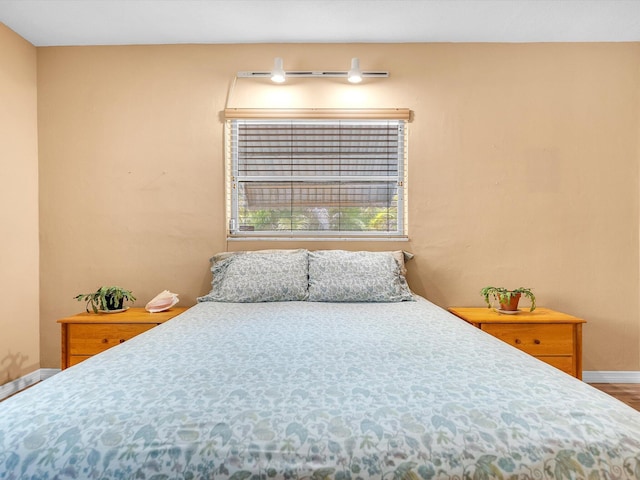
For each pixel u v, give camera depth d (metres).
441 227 2.61
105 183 2.62
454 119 2.61
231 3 2.18
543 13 2.28
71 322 2.13
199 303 2.14
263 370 0.97
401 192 2.69
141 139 2.62
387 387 0.85
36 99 2.61
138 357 1.08
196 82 2.62
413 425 0.69
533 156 2.60
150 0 2.14
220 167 2.62
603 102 2.59
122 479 0.61
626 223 2.59
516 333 2.14
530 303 2.59
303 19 2.35
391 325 1.50
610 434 0.68
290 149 2.69
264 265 2.26
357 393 0.82
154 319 2.16
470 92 2.61
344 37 2.56
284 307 1.92
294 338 1.30
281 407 0.75
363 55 2.63
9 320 2.37
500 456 0.64
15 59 2.44
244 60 2.63
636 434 0.68
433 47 2.62
